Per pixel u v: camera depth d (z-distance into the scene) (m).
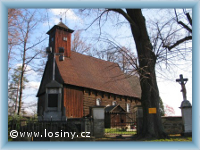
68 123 14.96
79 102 25.30
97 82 29.19
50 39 29.47
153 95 12.98
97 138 13.62
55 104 19.20
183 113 14.96
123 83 34.88
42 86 29.03
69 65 27.59
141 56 13.16
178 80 16.19
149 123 12.61
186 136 13.83
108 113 26.08
